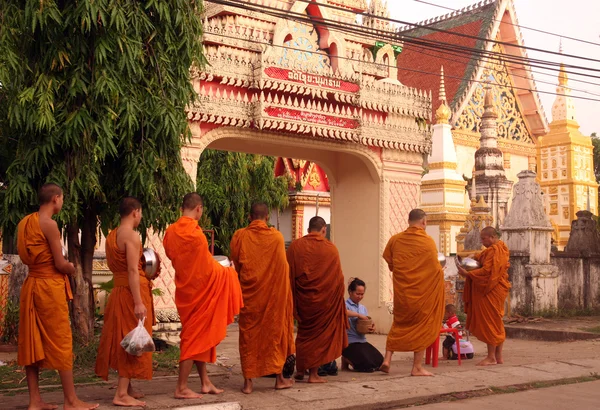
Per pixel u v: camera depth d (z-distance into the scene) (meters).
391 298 13.94
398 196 14.20
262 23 13.18
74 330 8.70
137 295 5.89
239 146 13.74
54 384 7.20
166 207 8.62
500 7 33.41
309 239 7.41
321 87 12.52
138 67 7.97
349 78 13.00
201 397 6.33
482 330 8.80
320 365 7.26
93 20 7.43
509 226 15.79
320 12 13.46
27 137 7.95
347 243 14.59
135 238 5.97
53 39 7.67
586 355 9.80
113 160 8.52
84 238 8.91
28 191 7.94
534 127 35.00
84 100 7.90
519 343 12.62
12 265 11.07
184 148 11.22
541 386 7.46
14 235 8.38
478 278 8.84
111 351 6.01
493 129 26.58
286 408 6.05
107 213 8.62
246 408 6.03
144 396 6.40
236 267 6.79
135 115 7.89
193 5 8.68
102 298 12.68
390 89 13.68
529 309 15.27
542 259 15.61
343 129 12.98
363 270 14.21
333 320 7.31
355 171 14.47
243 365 6.65
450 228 25.89
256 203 6.88
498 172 26.09
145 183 8.07
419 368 7.75
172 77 8.43
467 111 32.41
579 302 16.59
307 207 22.81
